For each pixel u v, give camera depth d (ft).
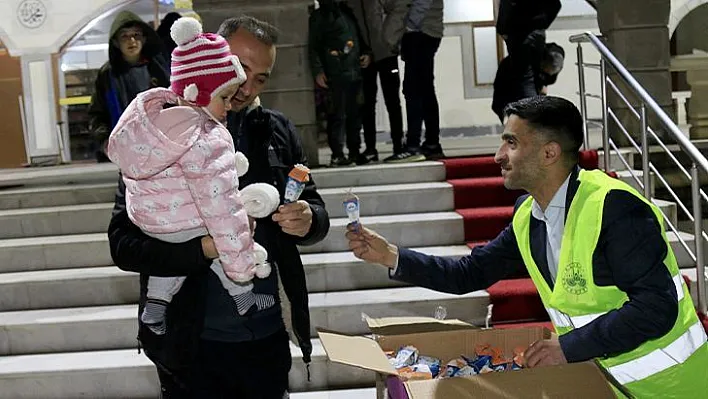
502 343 7.38
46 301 14.69
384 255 7.55
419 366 6.62
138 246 6.11
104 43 37.27
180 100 5.95
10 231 16.93
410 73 18.98
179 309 6.36
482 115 32.65
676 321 6.47
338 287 14.40
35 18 36.22
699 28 32.09
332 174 17.76
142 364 12.43
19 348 13.48
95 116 19.81
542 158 6.77
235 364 6.79
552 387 5.76
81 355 13.21
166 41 19.85
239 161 6.16
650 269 6.19
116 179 20.34
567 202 6.78
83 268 15.72
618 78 19.40
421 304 13.21
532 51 17.98
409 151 19.42
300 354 12.39
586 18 32.22
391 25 19.29
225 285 6.53
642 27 19.29
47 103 36.52
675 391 6.61
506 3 17.89
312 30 19.16
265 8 19.84
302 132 20.26
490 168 17.92
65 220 16.94
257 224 6.79
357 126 19.77
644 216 6.34
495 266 7.79
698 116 24.23
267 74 6.62
